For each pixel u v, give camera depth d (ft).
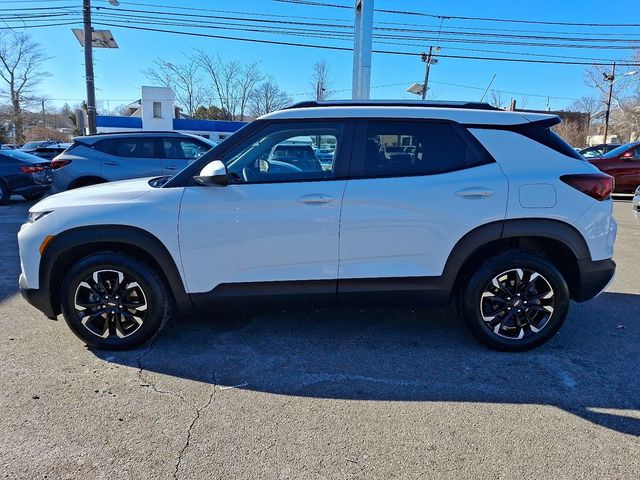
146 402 9.50
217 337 12.53
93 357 11.40
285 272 11.14
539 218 10.95
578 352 11.73
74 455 7.92
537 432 8.57
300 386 10.16
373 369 10.89
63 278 11.62
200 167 11.28
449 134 11.25
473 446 8.18
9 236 25.94
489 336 11.55
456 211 10.92
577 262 11.21
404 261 11.14
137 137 28.84
